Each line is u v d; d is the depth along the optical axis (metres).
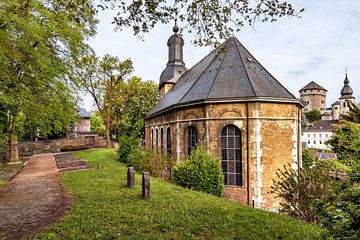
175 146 19.30
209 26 5.19
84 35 12.38
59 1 5.78
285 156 16.03
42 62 10.28
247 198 15.45
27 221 7.19
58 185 12.48
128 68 39.41
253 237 6.00
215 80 17.45
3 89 9.96
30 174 17.11
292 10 4.67
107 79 39.28
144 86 41.22
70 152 35.44
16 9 9.35
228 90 16.42
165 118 22.03
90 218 7.04
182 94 20.23
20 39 9.36
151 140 29.25
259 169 15.32
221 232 6.24
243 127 15.73
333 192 3.65
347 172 3.77
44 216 7.58
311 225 7.36
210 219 7.09
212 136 16.34
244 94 15.79
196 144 17.25
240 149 15.89
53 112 12.28
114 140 49.41
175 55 34.38
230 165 16.12
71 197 9.73
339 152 28.33
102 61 37.97
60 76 11.95
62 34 10.98
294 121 16.45
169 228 6.37
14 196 10.69
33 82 10.92
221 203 8.98
